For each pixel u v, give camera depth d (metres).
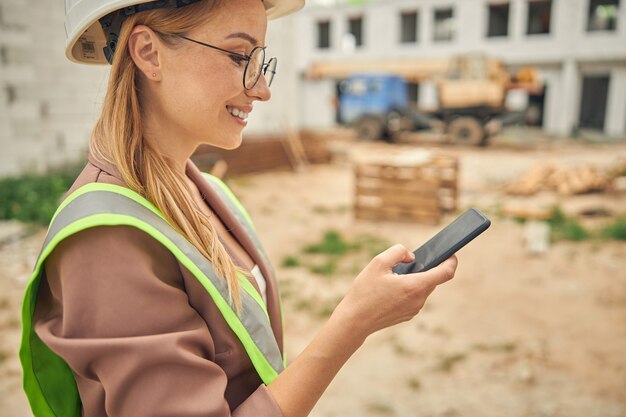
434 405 3.16
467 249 6.34
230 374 0.79
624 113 25.83
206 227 0.84
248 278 0.94
